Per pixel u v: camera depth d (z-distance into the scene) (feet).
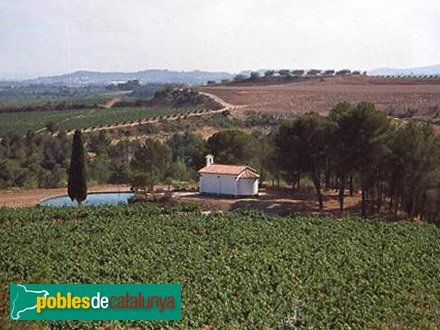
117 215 231.30
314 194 289.53
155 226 207.72
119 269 153.28
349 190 294.25
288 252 174.91
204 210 256.93
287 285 145.38
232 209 256.32
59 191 320.50
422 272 162.71
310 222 216.33
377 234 202.18
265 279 148.97
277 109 599.16
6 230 202.18
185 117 562.66
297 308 130.93
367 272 160.35
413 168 234.99
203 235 197.57
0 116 627.87
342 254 176.96
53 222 219.61
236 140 326.44
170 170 337.93
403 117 485.97
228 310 127.85
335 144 238.68
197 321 122.52
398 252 181.78
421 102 542.98
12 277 148.87
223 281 146.92
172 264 160.66
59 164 380.99
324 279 152.35
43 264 157.17
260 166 321.93
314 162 260.21
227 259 166.20
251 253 172.45
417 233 204.95
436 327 124.06
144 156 338.54
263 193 287.89
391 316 129.70
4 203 280.92
